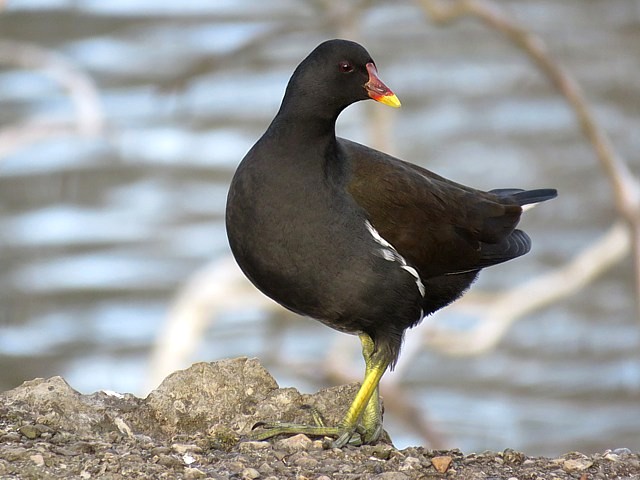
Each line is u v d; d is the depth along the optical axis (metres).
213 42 24.45
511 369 17.73
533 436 16.27
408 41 26.34
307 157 6.87
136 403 6.99
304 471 6.27
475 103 23.98
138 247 19.25
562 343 18.28
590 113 17.84
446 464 6.40
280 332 17.67
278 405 7.02
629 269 19.56
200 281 16.44
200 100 23.05
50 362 17.08
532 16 28.22
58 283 18.48
